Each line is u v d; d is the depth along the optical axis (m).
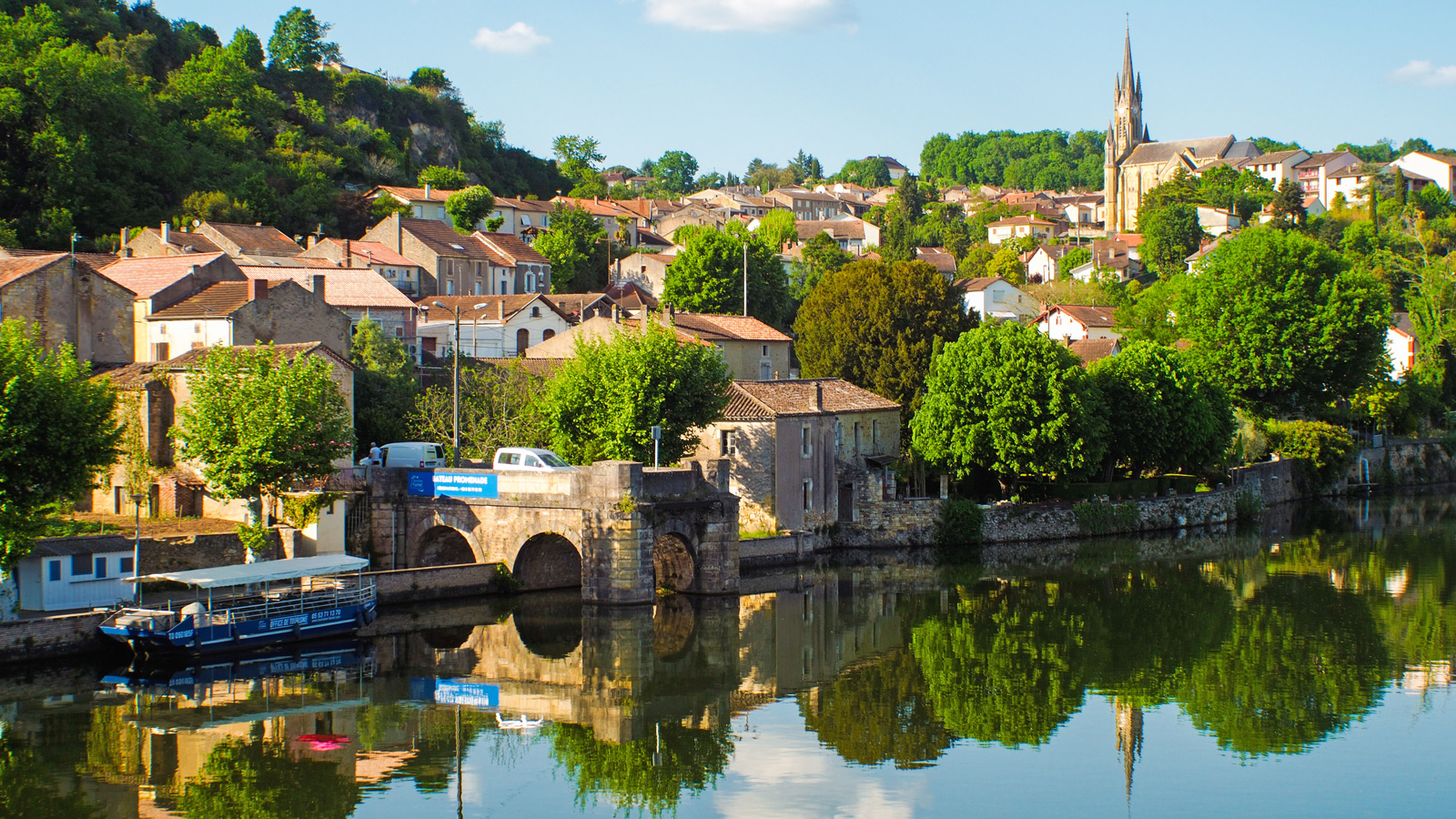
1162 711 42.66
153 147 128.38
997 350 78.88
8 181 112.44
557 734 39.69
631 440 64.62
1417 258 181.12
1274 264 103.00
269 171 147.50
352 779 35.09
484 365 82.81
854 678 46.81
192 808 32.69
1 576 44.00
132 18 168.75
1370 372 104.12
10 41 122.19
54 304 64.81
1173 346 113.12
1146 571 69.69
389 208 148.12
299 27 199.12
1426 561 72.56
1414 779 35.47
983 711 42.72
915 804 33.66
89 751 36.81
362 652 48.62
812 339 95.56
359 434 69.38
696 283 126.12
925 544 78.50
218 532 53.25
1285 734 39.88
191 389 52.62
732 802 33.91
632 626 53.47
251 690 43.44
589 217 162.38
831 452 77.94
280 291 69.88
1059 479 83.88
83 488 45.22
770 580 66.56
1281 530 87.19
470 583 57.19
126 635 44.53
